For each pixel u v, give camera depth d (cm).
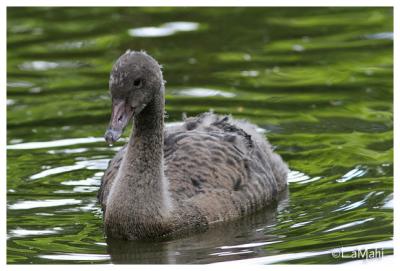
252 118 1955
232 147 1595
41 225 1504
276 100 2050
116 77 1395
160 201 1460
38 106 2028
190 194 1504
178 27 2539
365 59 2289
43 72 2239
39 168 1739
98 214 1555
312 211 1555
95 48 2392
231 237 1462
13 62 2305
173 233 1470
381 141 1845
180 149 1566
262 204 1588
